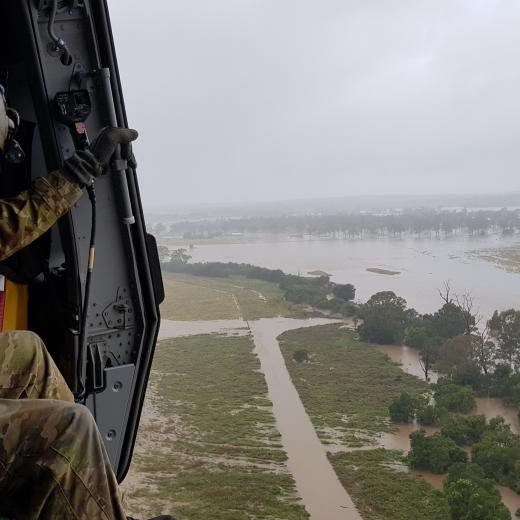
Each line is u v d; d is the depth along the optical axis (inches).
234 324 2170.3
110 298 110.5
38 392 85.5
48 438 73.6
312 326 2143.2
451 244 4800.7
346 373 1536.7
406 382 1438.2
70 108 100.7
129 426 117.1
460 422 1039.6
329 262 3961.6
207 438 1062.4
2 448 72.6
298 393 1412.4
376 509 781.9
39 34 100.1
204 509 706.8
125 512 84.7
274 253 4446.4
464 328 1713.8
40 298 117.3
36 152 119.4
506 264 3634.4
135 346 114.0
